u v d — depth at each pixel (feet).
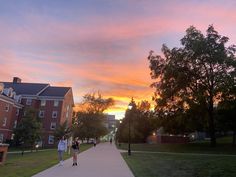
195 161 76.74
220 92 131.13
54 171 50.01
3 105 189.47
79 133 278.46
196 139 252.42
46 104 232.53
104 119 305.94
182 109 140.77
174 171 56.18
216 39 136.56
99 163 69.67
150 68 148.87
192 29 140.05
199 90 133.08
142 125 267.80
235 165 63.41
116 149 160.76
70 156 88.58
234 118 148.66
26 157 82.28
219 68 135.13
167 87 141.90
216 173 52.65
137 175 49.32
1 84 189.06
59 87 251.19
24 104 229.25
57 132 169.58
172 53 143.33
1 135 187.83
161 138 234.58
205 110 137.90
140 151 142.41
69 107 260.21
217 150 130.11
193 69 137.59
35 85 245.86
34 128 119.44
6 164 57.26
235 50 137.90
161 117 148.15
